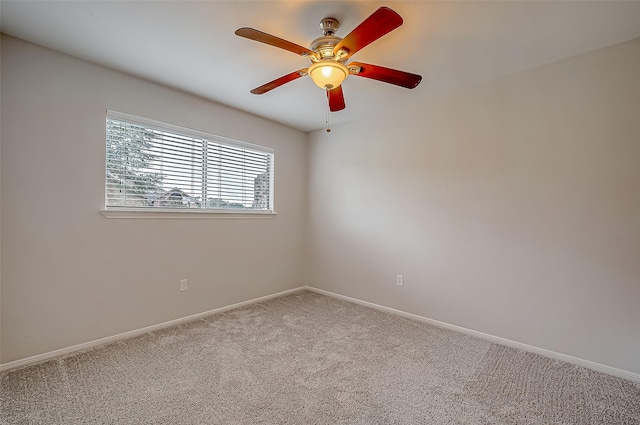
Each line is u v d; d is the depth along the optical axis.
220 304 3.28
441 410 1.70
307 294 4.03
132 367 2.11
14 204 2.06
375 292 3.48
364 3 1.67
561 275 2.30
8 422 1.56
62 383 1.90
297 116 3.59
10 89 2.03
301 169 4.20
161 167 2.82
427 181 3.06
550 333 2.34
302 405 1.73
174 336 2.63
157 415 1.63
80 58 2.30
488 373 2.09
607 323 2.11
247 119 3.50
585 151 2.20
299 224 4.19
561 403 1.78
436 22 1.82
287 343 2.53
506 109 2.56
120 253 2.55
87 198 2.36
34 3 1.67
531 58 2.26
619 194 2.08
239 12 1.75
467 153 2.79
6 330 2.04
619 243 2.07
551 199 2.34
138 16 1.79
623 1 1.63
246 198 3.56
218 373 2.05
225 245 3.31
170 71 2.50
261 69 2.45
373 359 2.27
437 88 2.80
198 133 3.04
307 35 1.98
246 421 1.60
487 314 2.65
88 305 2.38
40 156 2.15
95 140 2.39
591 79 2.17
